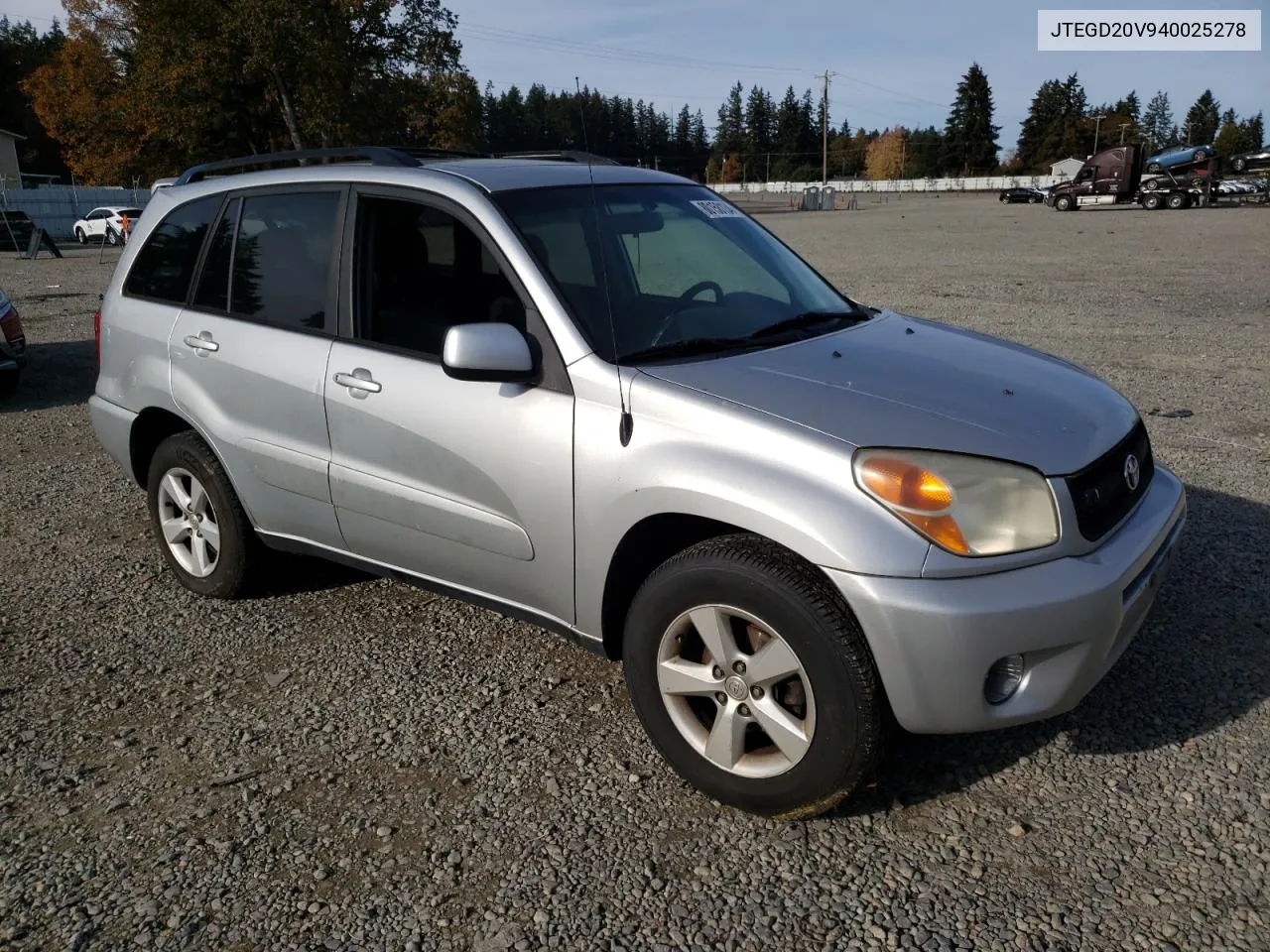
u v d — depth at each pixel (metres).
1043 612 2.54
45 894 2.65
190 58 39.94
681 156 139.00
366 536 3.71
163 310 4.34
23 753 3.30
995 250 22.81
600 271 3.31
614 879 2.65
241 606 4.39
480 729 3.37
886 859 2.69
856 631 2.57
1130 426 3.13
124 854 2.81
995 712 2.60
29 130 70.94
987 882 2.59
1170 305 12.73
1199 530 4.84
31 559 5.01
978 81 116.12
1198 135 139.38
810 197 65.00
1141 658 3.65
